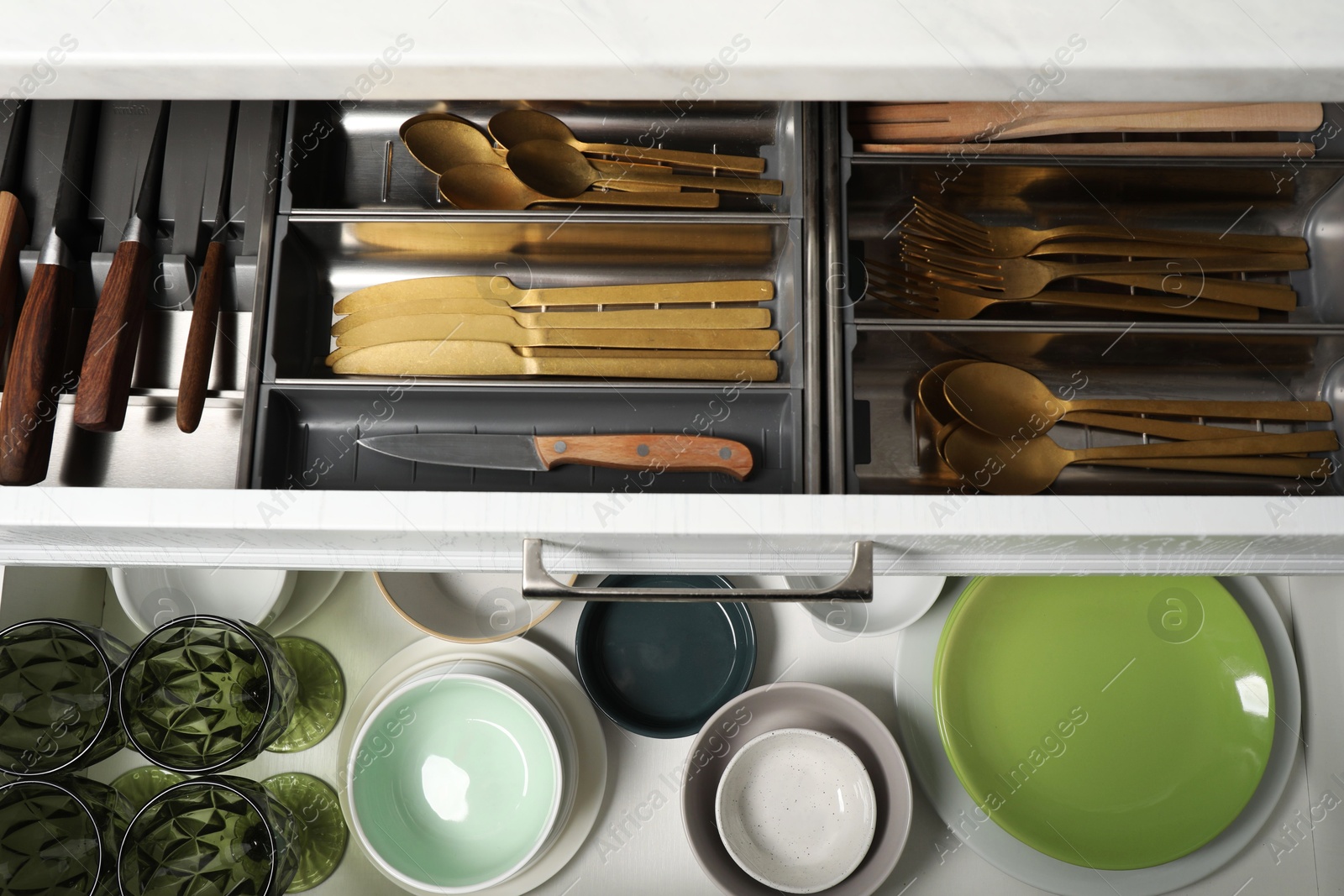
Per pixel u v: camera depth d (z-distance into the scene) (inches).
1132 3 17.3
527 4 17.2
